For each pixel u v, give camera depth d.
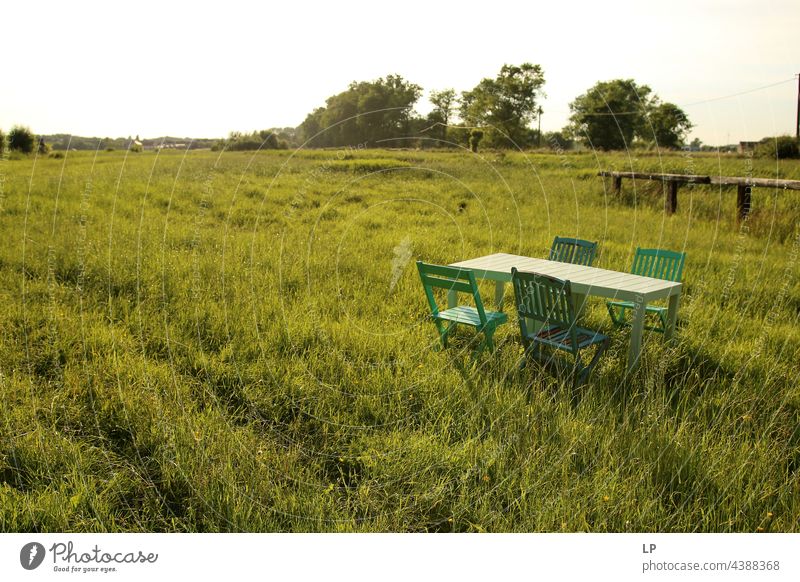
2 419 3.66
